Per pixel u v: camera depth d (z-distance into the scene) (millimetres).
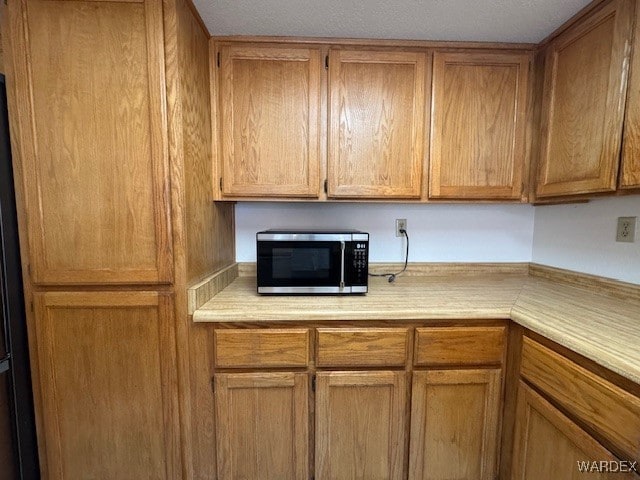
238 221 1846
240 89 1456
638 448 767
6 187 1149
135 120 1153
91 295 1206
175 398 1247
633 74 1057
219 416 1272
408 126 1504
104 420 1251
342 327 1263
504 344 1286
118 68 1135
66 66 1130
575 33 1300
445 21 1332
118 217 1184
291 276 1429
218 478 1295
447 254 1906
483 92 1512
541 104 1502
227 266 1706
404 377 1285
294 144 1485
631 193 1146
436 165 1522
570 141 1330
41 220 1175
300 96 1469
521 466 1185
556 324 1077
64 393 1237
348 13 1275
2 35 1117
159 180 1174
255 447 1292
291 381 1266
